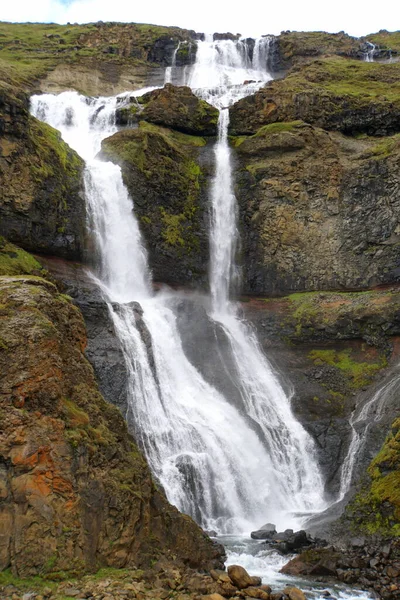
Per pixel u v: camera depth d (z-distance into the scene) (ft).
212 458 97.30
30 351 57.41
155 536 61.67
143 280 133.80
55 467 54.80
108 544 56.18
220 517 91.15
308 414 111.86
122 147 140.26
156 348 111.14
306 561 68.13
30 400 56.03
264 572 67.10
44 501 53.57
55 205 120.16
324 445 104.22
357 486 88.33
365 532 78.59
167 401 105.60
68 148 131.54
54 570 52.08
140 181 138.51
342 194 142.92
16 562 51.03
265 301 142.20
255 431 105.91
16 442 53.62
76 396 61.46
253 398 112.98
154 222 138.92
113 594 49.78
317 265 142.31
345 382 118.32
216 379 114.01
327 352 126.11
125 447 63.26
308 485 100.68
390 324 121.19
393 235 136.36
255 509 94.94
